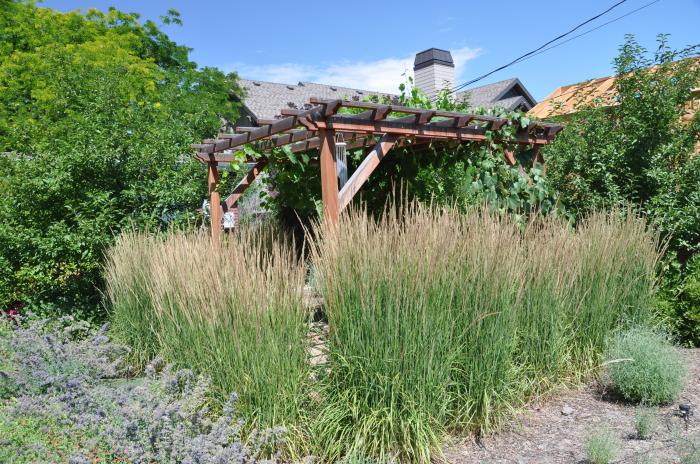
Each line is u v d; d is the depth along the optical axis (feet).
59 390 13.21
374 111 15.46
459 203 20.10
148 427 9.32
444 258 11.34
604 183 22.61
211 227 22.74
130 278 17.10
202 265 12.76
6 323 20.45
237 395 10.43
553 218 16.96
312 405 11.19
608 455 10.19
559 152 24.68
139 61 52.47
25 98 48.88
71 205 21.81
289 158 21.09
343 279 10.97
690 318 17.85
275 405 10.53
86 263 21.66
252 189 33.58
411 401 10.48
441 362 11.08
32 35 53.88
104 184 22.74
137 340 16.79
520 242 14.23
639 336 14.30
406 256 10.92
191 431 9.84
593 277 15.37
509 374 12.48
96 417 10.24
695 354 17.29
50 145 23.13
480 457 10.87
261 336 10.71
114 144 23.31
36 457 9.87
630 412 13.01
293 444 10.54
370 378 10.64
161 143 24.06
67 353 14.71
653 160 21.91
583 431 11.94
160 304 14.01
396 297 10.61
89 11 59.16
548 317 13.70
